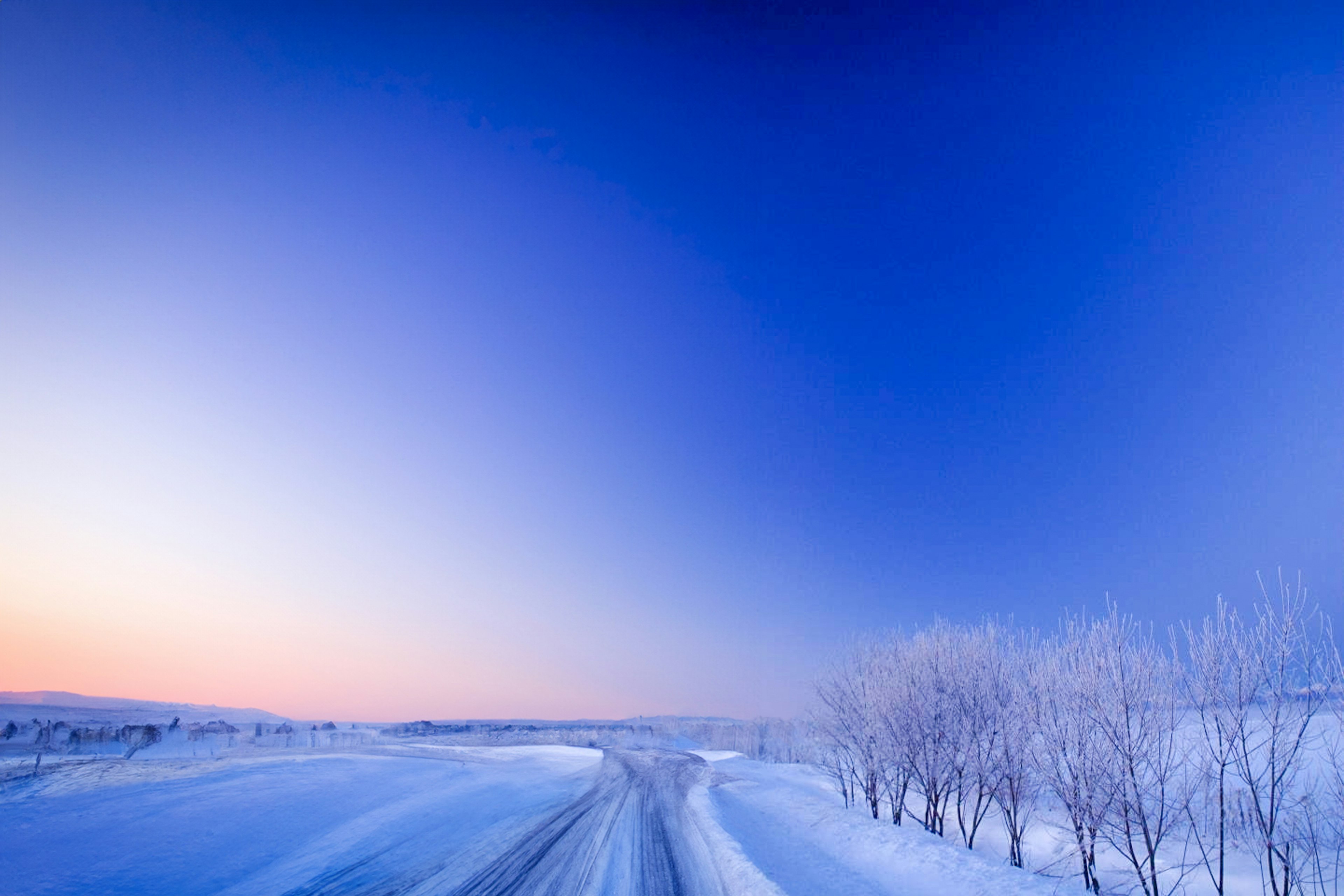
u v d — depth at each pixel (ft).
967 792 51.88
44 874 26.89
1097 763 37.27
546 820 52.85
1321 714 29.76
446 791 62.54
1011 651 50.67
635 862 39.65
